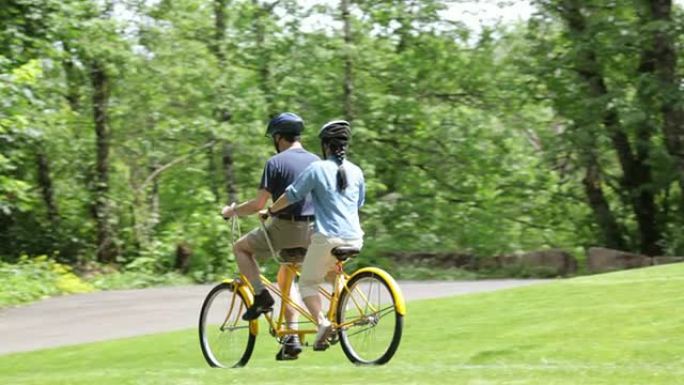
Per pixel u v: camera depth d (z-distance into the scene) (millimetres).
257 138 101188
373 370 30656
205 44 106750
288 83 104000
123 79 101188
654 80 98500
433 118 109875
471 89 114812
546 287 52188
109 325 54594
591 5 103375
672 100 98375
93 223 102000
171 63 100562
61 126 94562
